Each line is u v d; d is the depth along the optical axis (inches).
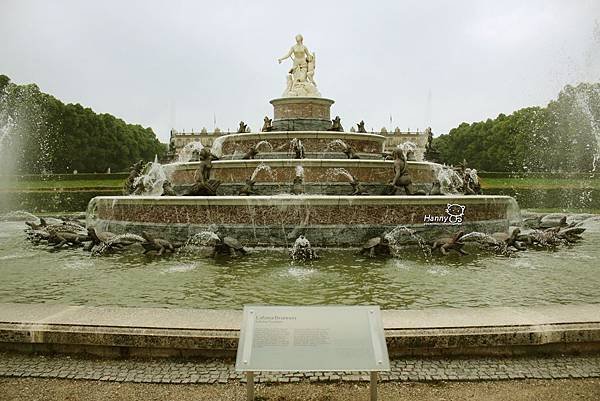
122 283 477.7
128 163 3715.6
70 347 297.1
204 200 686.5
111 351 293.9
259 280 485.7
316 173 878.4
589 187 1792.6
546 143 2546.8
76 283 480.4
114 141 3474.4
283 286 460.8
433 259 601.6
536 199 1833.2
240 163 887.7
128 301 415.8
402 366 281.0
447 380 267.1
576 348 297.6
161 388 258.7
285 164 875.4
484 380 267.6
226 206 682.8
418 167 975.0
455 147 4015.8
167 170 1005.8
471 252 654.5
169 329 289.6
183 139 4188.0
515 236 673.6
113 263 579.8
